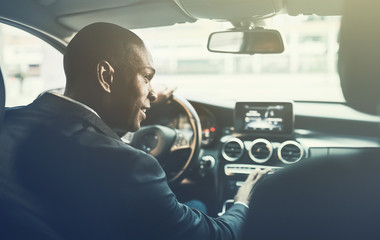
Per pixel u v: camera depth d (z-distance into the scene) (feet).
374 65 2.47
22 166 3.76
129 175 3.83
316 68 60.49
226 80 62.13
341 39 2.58
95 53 4.15
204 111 9.20
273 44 7.60
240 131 9.03
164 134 8.03
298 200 2.84
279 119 8.80
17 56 31.53
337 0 6.48
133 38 4.40
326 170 2.83
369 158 2.85
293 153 8.46
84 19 7.61
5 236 3.55
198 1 6.42
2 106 3.68
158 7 7.11
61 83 8.18
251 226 2.96
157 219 3.99
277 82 59.31
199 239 4.26
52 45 7.94
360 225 2.76
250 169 8.70
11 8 6.80
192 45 61.67
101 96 4.24
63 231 3.70
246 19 7.27
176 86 8.14
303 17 7.65
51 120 3.93
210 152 9.03
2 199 3.61
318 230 2.81
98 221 3.73
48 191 3.71
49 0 6.78
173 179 8.14
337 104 9.25
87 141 3.85
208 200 9.09
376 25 2.43
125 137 8.21
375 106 2.60
